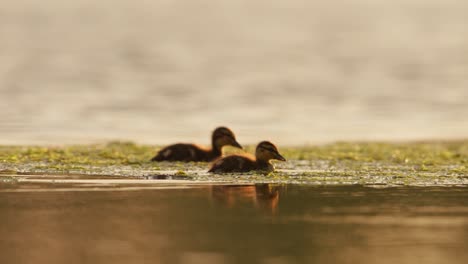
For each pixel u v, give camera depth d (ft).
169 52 250.98
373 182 65.57
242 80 184.96
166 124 118.11
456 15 391.45
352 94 161.07
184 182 65.00
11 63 207.82
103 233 48.21
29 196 58.59
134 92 158.20
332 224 50.55
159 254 44.06
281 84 178.09
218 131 80.69
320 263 42.63
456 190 61.87
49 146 90.12
